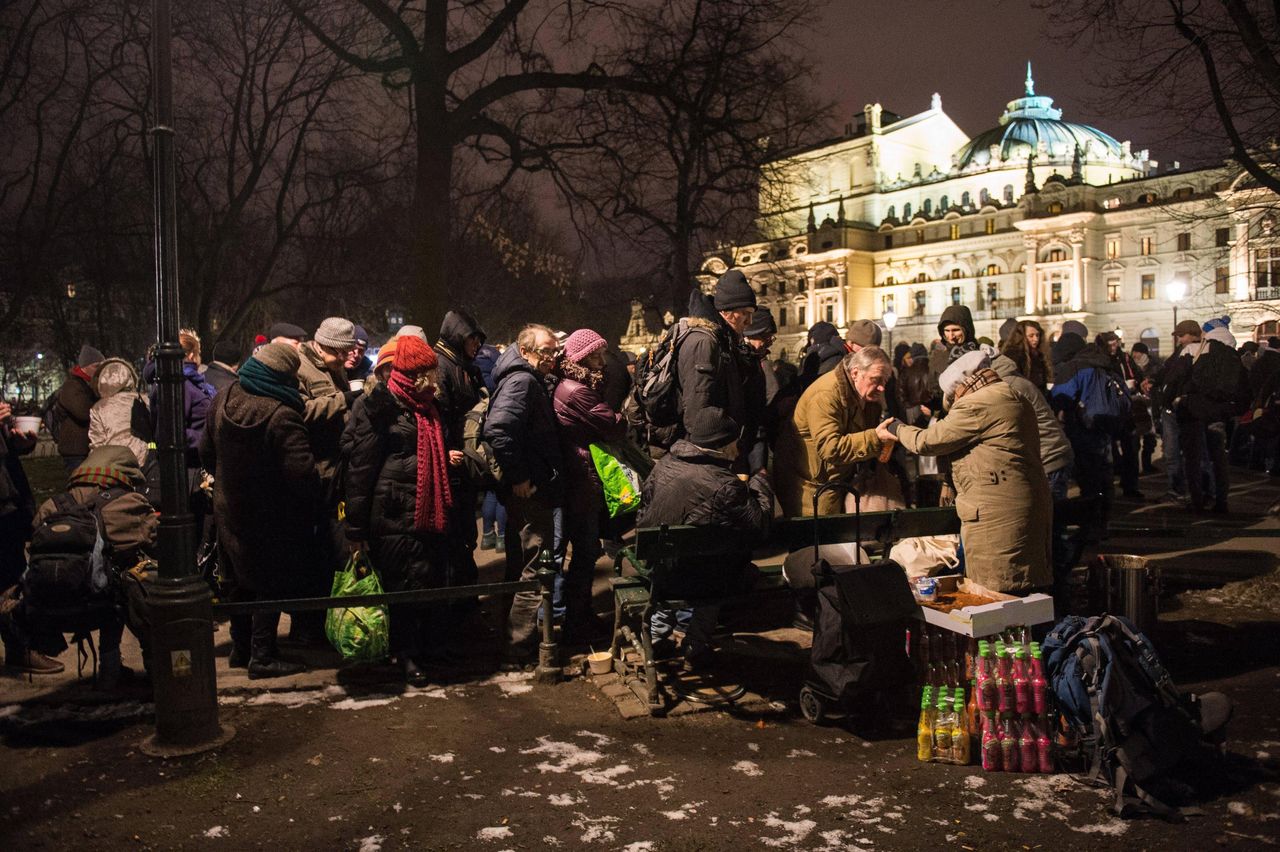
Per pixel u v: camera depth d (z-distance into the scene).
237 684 5.45
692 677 5.59
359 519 5.48
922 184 93.00
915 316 91.38
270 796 4.12
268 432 5.35
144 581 5.14
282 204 22.14
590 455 6.29
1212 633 6.40
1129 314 77.88
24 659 5.75
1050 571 4.97
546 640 5.60
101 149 21.69
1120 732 4.05
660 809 3.96
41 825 3.88
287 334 6.47
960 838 3.70
